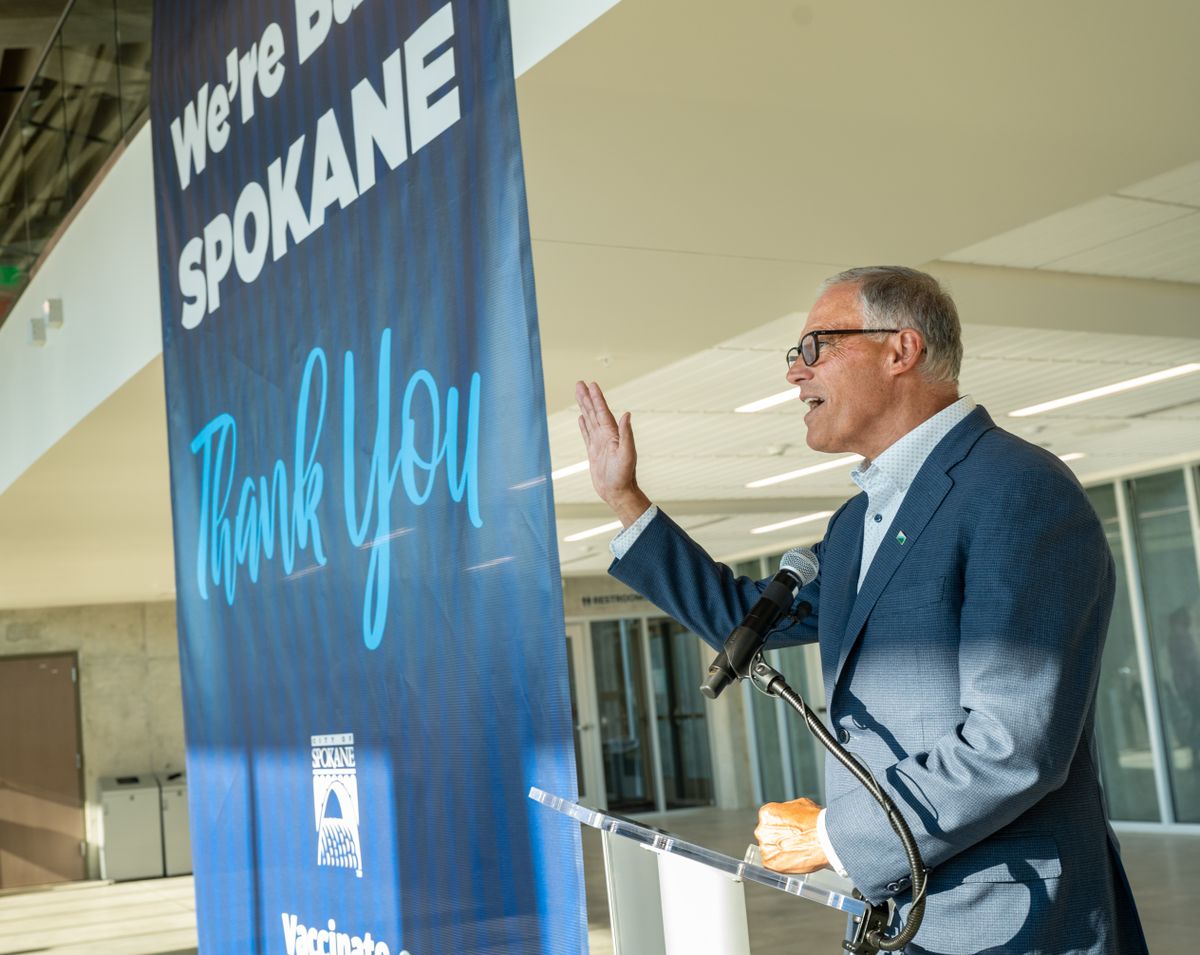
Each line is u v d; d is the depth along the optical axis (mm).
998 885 1508
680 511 11258
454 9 2709
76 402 5902
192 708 3947
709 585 2016
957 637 1556
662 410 7316
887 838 1470
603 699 17344
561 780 2355
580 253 4148
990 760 1409
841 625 1687
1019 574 1469
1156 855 9844
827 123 3271
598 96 3021
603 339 5168
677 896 2389
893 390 1704
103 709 15508
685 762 17656
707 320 5004
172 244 4125
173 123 4141
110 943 9930
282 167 3434
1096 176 3797
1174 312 6117
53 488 7410
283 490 3410
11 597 13828
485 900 2572
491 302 2551
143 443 6406
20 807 14992
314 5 3295
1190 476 10914
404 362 2848
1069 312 5844
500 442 2510
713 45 2783
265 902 3494
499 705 2527
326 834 3193
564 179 3539
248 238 3619
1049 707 1425
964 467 1598
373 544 2963
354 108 3082
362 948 3014
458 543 2643
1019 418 8539
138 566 11789
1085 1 2674
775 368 6566
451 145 2695
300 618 3322
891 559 1618
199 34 3990
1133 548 11398
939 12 2697
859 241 4227
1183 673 11016
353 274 3072
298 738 3328
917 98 3152
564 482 9695
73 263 5973
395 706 2881
